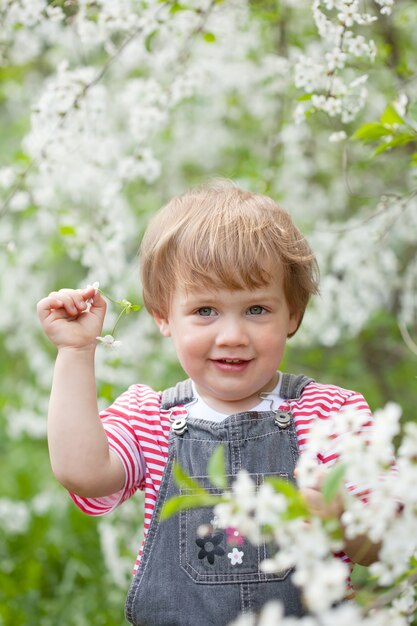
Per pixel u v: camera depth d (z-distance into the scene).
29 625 4.31
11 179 3.63
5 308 5.63
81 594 4.48
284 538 1.52
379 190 4.86
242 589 2.14
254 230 2.29
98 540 4.80
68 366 2.17
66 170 3.98
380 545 1.99
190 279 2.23
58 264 5.86
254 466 2.23
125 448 2.26
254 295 2.22
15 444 5.92
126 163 3.73
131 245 5.33
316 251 4.32
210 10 3.45
